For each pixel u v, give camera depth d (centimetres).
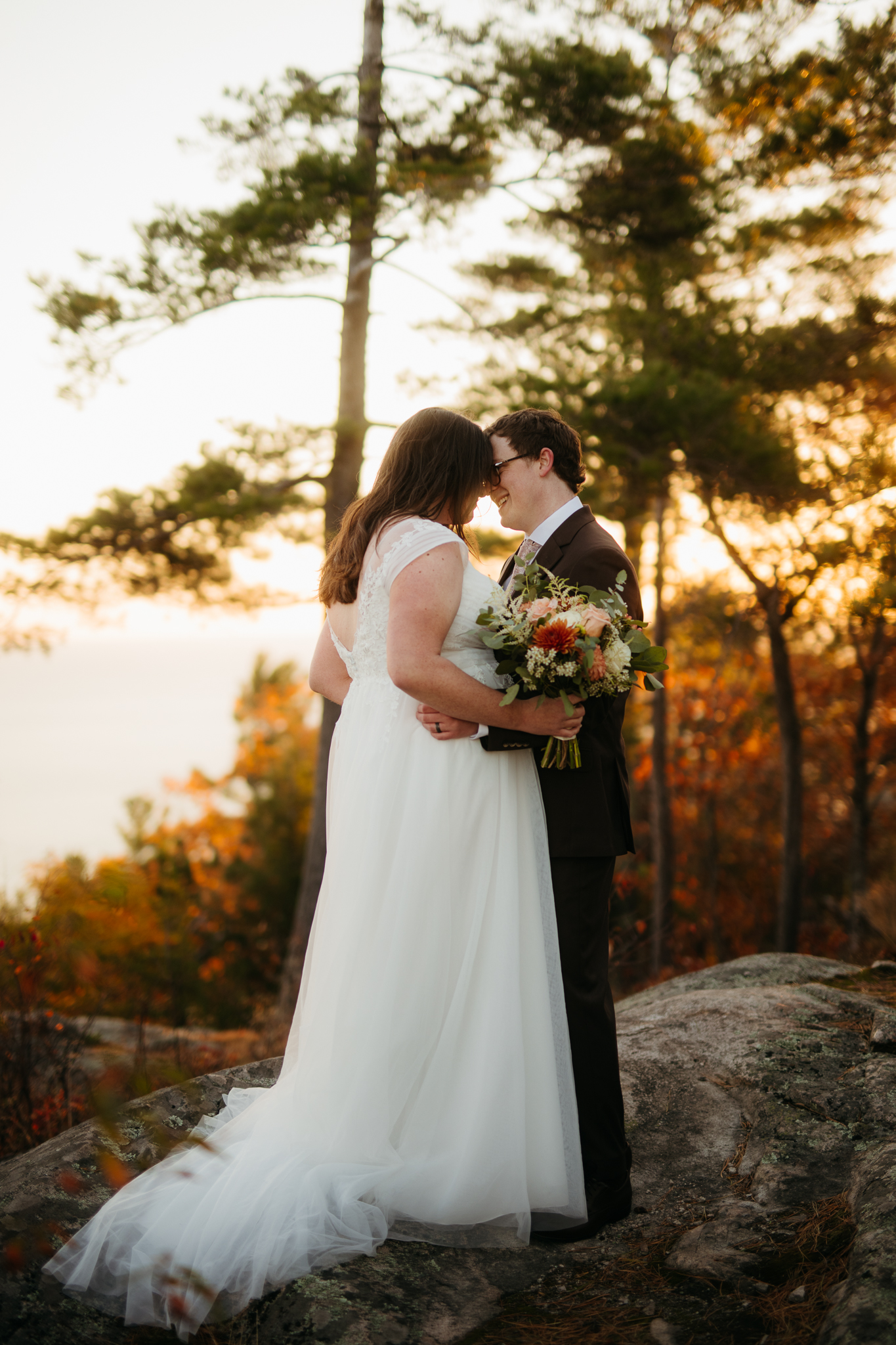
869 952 516
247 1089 253
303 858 1439
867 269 860
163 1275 177
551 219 893
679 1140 244
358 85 830
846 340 870
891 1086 245
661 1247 203
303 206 742
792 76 711
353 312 897
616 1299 184
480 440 232
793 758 1071
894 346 863
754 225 877
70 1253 185
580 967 221
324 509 909
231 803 1898
